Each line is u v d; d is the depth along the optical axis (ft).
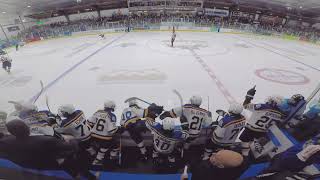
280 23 111.04
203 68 36.06
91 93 26.14
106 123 9.50
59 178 6.59
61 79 31.48
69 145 6.66
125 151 10.15
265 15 110.42
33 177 6.43
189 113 10.29
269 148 8.79
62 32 85.10
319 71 35.86
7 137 6.21
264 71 35.14
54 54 49.73
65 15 108.27
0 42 67.67
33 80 31.50
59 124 9.68
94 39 71.15
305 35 84.02
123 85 28.43
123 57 43.24
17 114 9.68
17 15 98.37
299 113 10.70
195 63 38.96
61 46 61.36
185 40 64.03
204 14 103.35
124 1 100.78
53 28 90.38
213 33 82.74
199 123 10.29
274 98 10.87
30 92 27.07
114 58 42.57
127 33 81.71
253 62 40.81
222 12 104.47
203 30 86.63
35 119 9.65
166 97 24.88
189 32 83.97
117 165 9.43
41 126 8.63
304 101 10.77
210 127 10.62
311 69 37.09
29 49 60.64
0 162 7.05
